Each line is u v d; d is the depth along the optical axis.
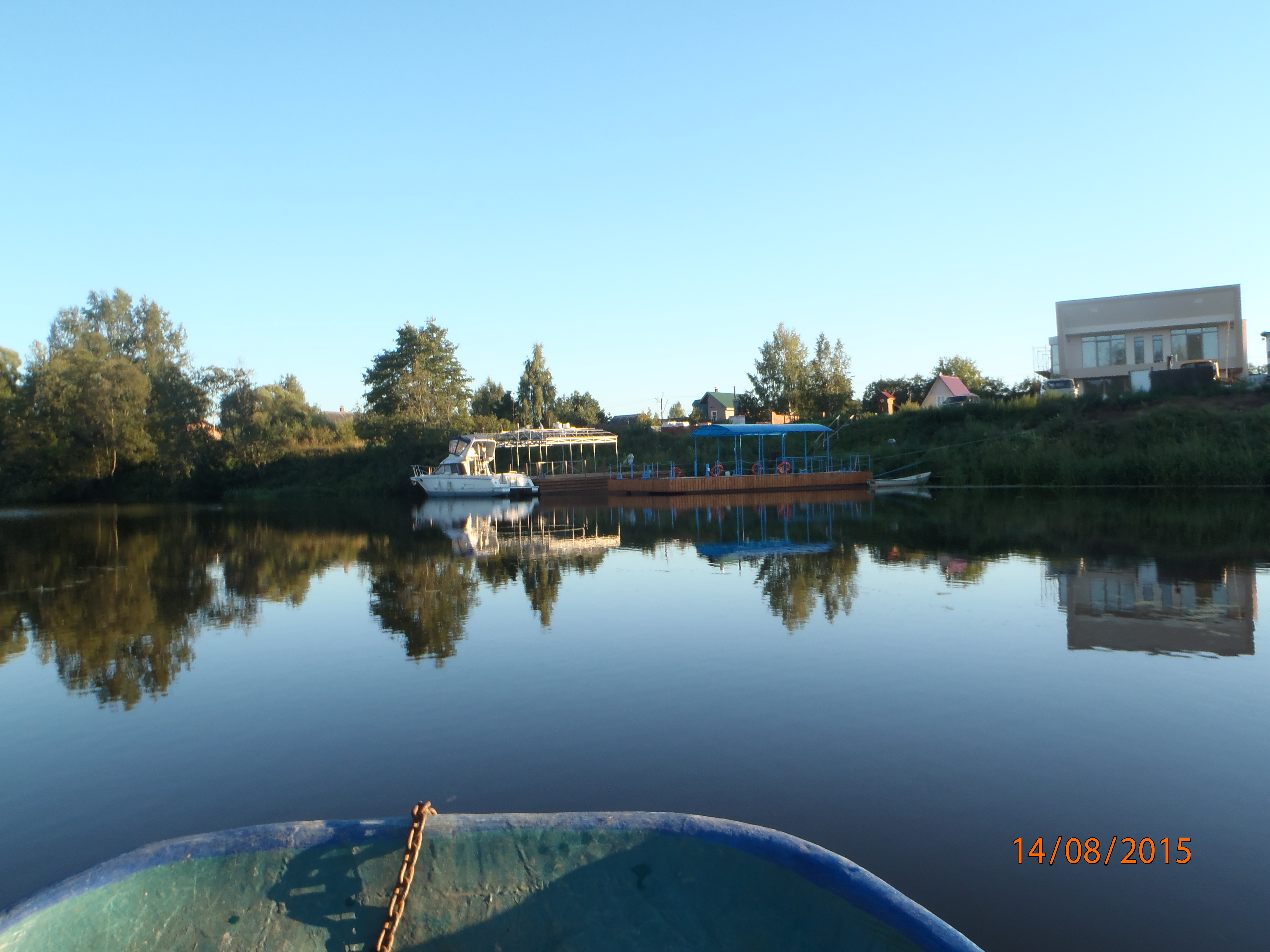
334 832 2.46
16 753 6.39
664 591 12.51
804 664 8.07
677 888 2.39
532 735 6.40
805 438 36.53
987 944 3.58
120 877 2.28
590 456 49.78
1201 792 5.02
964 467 33.16
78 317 56.47
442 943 2.35
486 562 16.73
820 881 2.29
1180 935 3.62
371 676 8.27
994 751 5.74
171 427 47.97
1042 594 11.02
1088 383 36.69
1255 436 27.55
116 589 14.28
